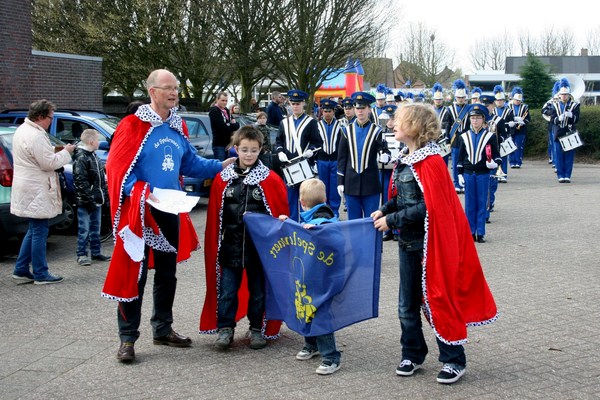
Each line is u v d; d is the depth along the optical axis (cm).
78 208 911
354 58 2778
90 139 911
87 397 498
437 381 511
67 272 875
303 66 2598
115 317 689
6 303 741
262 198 584
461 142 1034
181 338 602
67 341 619
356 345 596
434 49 5625
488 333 616
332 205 1082
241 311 615
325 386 509
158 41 2589
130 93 2853
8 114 1352
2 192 911
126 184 553
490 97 1570
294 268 548
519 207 1368
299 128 988
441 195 490
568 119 1745
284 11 2503
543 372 527
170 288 598
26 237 817
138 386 516
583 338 602
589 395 485
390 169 1061
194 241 614
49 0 2636
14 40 1759
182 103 2662
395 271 854
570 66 4859
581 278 809
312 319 533
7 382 528
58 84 1900
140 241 541
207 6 2481
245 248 585
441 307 492
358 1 2556
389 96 1616
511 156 2172
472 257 505
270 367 552
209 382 521
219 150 1333
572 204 1396
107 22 2544
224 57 2622
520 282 792
